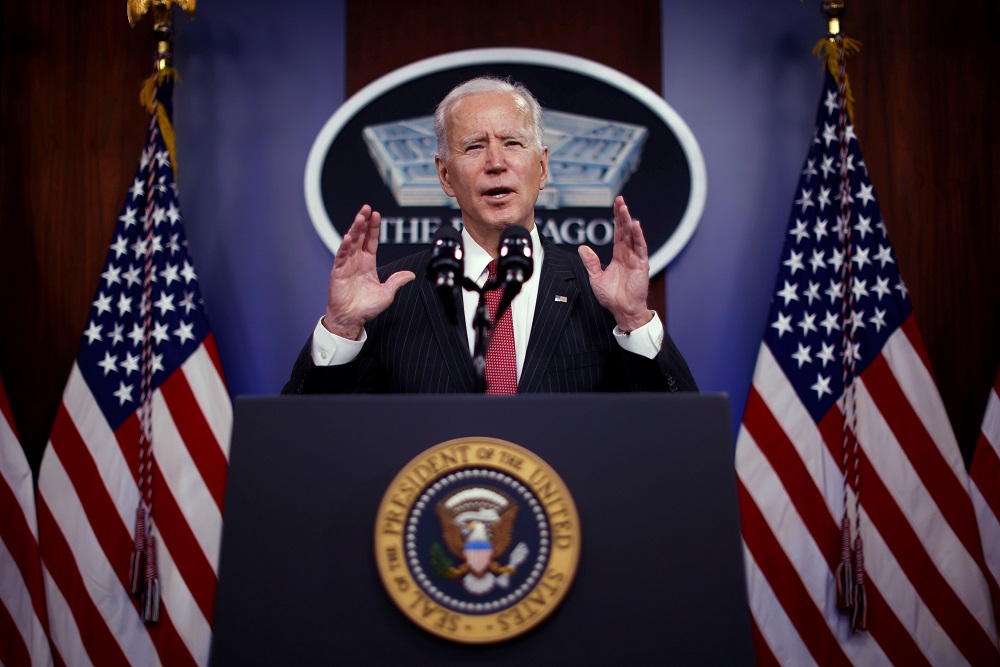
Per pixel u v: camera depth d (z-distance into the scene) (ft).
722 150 11.31
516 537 3.59
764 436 9.98
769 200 11.19
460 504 3.63
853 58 11.32
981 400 10.72
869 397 9.97
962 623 9.48
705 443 3.78
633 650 3.51
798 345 10.15
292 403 3.87
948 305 10.88
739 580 3.60
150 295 10.36
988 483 9.92
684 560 3.62
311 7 11.68
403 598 3.52
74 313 11.07
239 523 3.70
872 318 10.16
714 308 11.02
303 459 3.78
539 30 11.60
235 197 11.34
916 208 11.05
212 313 11.14
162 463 10.02
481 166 6.82
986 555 9.78
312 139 11.49
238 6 11.66
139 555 9.66
